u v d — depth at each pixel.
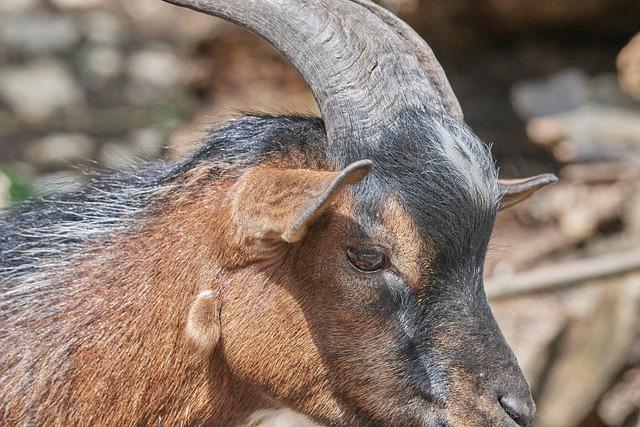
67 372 8.45
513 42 19.31
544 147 18.34
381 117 8.09
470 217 8.08
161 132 19.41
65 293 8.60
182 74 20.69
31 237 9.02
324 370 8.23
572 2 18.36
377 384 8.16
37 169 18.72
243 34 19.34
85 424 8.48
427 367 8.09
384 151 8.04
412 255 7.97
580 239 17.14
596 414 15.77
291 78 19.20
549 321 16.19
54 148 19.09
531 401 8.20
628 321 15.83
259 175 7.92
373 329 8.09
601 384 15.72
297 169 7.96
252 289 8.20
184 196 8.58
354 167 7.01
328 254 8.04
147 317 8.41
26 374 8.48
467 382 8.07
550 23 18.89
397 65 8.23
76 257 8.74
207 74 20.03
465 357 8.06
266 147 8.42
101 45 21.83
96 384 8.44
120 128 19.80
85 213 8.94
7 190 13.84
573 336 15.98
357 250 7.99
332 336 8.15
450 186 8.02
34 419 8.47
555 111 18.67
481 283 8.30
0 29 22.05
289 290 8.14
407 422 8.21
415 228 7.96
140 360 8.43
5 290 8.82
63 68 21.25
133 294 8.45
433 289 8.05
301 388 8.33
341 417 8.34
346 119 8.09
